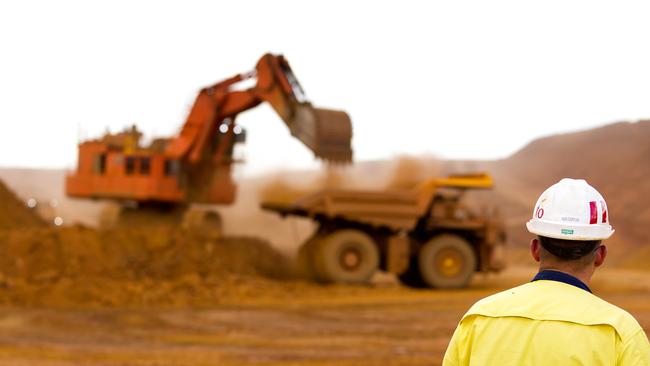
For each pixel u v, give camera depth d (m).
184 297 20.52
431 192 24.94
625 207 52.06
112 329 16.28
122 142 27.78
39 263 21.70
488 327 2.98
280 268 25.88
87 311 18.36
